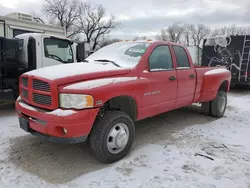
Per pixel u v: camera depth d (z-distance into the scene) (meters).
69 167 3.03
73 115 2.70
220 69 5.67
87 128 2.81
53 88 2.78
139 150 3.57
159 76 3.77
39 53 6.18
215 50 11.18
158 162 3.19
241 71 10.48
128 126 3.30
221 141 4.02
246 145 3.86
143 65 3.58
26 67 6.20
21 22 8.37
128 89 3.22
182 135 4.29
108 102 3.29
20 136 4.07
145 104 3.57
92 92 2.80
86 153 3.44
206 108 5.59
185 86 4.42
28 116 3.14
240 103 7.67
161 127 4.75
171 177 2.82
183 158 3.31
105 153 3.04
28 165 3.06
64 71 3.06
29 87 3.13
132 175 2.86
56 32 9.81
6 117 5.29
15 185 2.62
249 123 5.20
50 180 2.72
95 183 2.68
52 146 3.66
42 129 2.87
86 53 6.83
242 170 3.00
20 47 6.08
